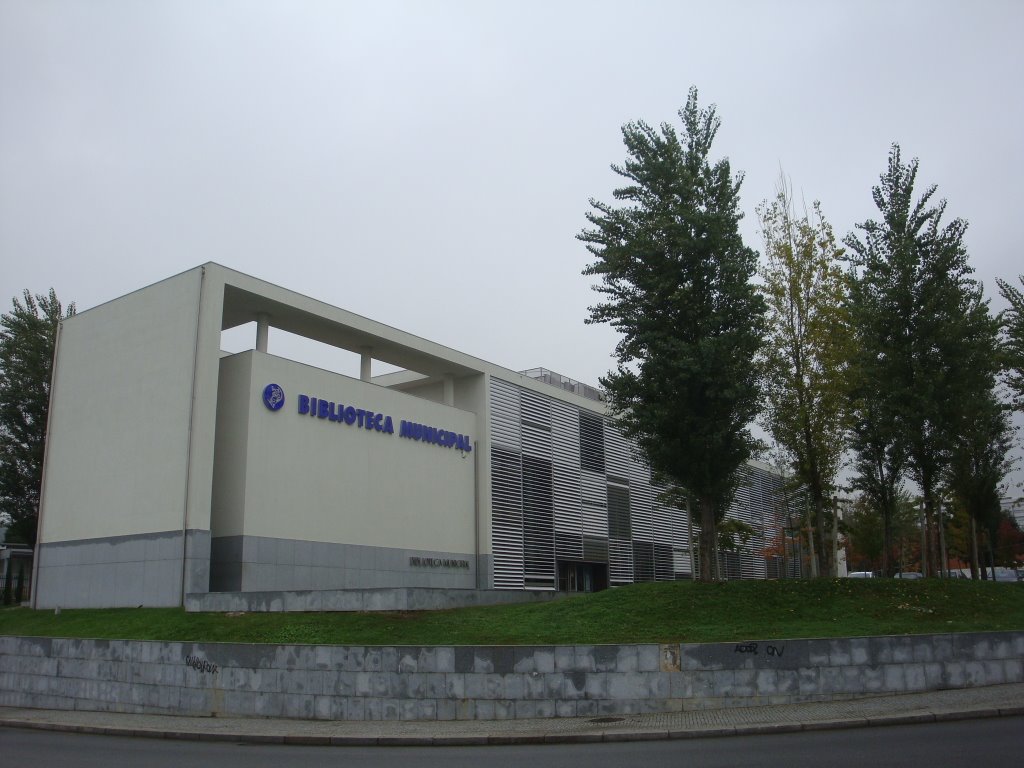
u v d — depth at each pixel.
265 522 26.78
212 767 10.38
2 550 41.38
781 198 24.94
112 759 11.35
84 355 30.25
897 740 10.45
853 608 18.44
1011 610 18.55
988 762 8.51
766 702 14.18
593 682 14.38
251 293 27.97
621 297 22.20
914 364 22.33
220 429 27.42
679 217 21.45
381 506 31.33
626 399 22.16
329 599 21.83
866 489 27.88
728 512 53.94
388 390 32.56
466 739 12.77
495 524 36.38
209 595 23.38
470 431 36.59
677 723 12.88
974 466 29.52
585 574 42.53
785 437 24.08
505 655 14.70
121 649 18.44
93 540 27.84
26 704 20.17
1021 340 29.86
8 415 37.12
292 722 15.31
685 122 22.58
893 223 23.20
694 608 18.67
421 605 21.27
